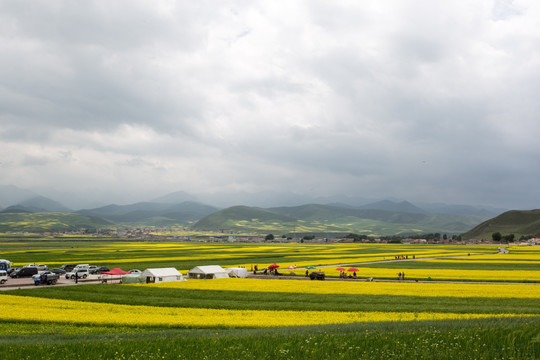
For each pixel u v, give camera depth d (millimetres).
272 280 84250
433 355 23828
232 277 94125
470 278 85250
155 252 196875
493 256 158375
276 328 34031
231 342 28266
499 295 58438
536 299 55000
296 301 55219
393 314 45062
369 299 55906
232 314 46406
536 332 26656
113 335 33562
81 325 41188
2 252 192375
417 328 30453
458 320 33312
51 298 60500
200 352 26234
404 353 24141
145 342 29016
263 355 25078
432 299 55594
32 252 193250
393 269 108625
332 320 41719
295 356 24781
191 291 66375
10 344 29469
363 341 26875
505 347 24406
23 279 90250
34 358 25938
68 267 109938
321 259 154625
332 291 64562
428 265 121562
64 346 28594
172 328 39625
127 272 92312
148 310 49281
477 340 25828
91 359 25797
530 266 113250
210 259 151875
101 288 70688
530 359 22781
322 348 25781
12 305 52969
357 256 172750
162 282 81250
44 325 41062
